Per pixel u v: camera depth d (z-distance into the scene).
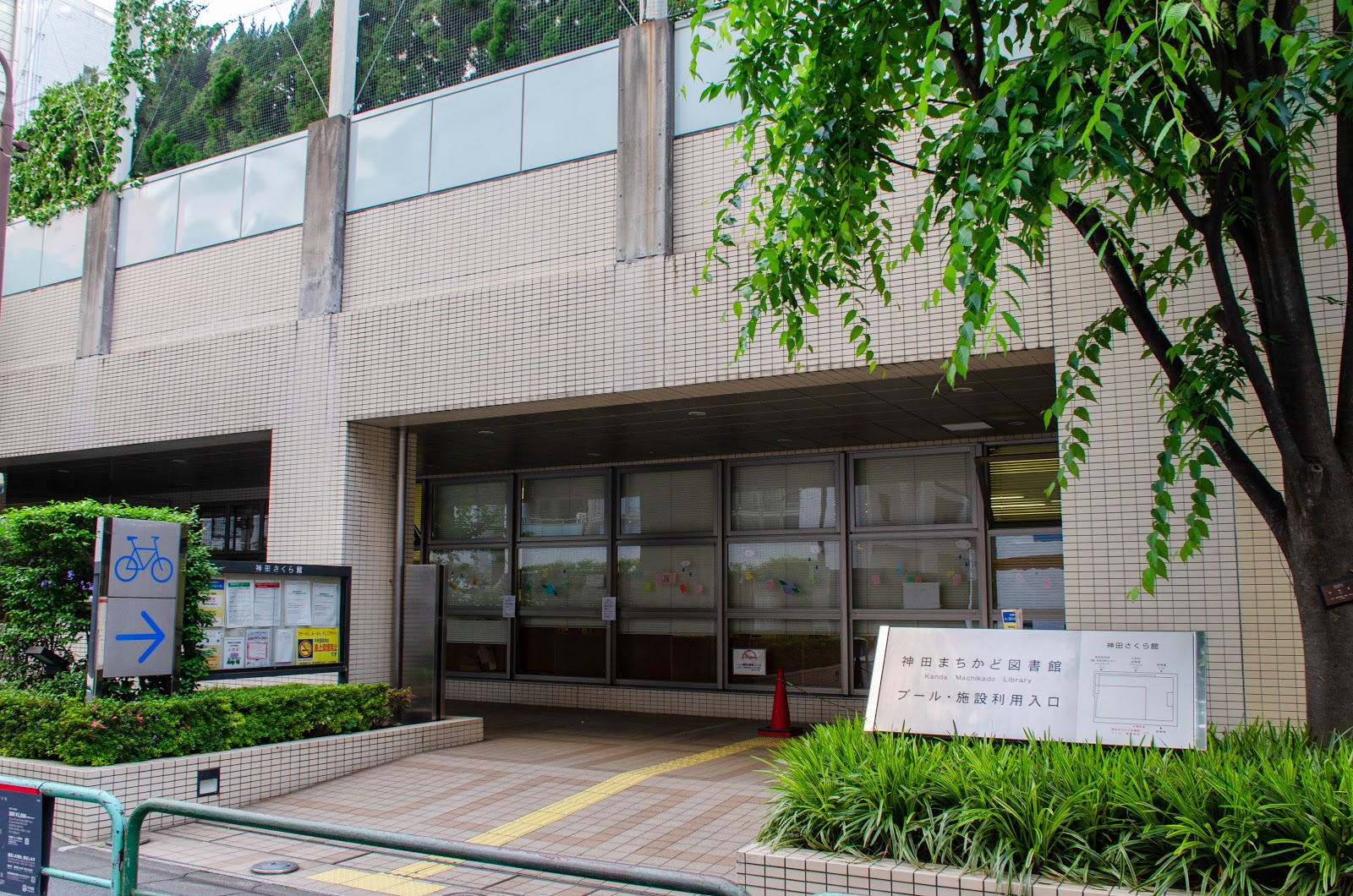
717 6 9.27
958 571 11.83
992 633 5.93
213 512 17.09
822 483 12.71
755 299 8.53
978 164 4.51
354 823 7.37
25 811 4.52
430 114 10.83
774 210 5.56
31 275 13.80
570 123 9.97
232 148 12.41
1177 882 4.05
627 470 14.02
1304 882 3.79
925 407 9.94
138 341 12.55
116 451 12.71
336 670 9.53
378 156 11.10
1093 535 7.16
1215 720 6.67
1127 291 4.95
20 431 13.24
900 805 4.71
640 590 13.80
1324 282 6.62
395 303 10.48
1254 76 4.45
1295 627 6.55
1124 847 4.20
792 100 5.48
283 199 11.65
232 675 8.66
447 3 11.09
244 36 12.59
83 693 8.20
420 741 9.82
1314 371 4.64
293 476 10.77
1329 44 4.10
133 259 12.80
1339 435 4.67
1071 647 5.70
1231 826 4.06
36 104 15.33
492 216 10.27
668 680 13.42
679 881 3.01
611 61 9.80
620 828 7.07
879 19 5.17
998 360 7.84
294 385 10.96
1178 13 3.61
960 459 11.98
